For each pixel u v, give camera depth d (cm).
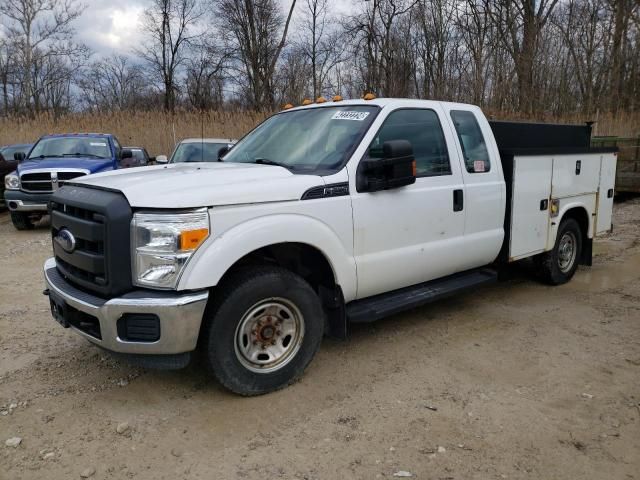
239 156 484
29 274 728
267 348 380
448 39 2770
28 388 395
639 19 2603
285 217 370
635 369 425
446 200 478
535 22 2405
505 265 582
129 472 299
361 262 418
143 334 335
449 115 499
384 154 416
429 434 334
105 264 337
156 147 2038
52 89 4684
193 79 4178
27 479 293
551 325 522
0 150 1576
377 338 489
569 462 307
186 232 330
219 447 321
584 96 2750
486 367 429
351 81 3175
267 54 3428
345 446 322
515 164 541
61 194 392
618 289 641
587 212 669
